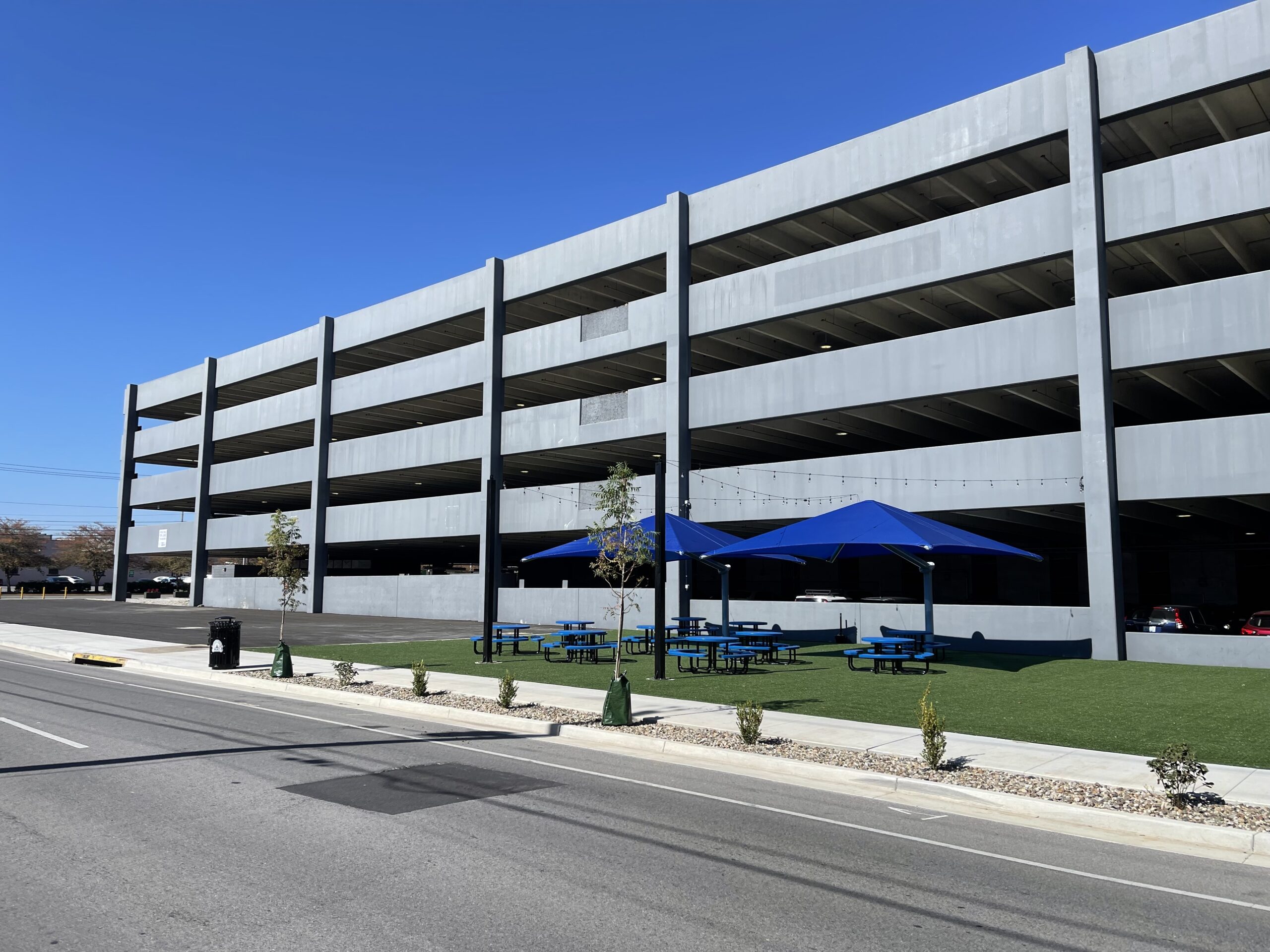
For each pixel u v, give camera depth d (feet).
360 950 16.43
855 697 53.01
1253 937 18.30
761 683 60.08
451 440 135.44
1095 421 77.51
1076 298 79.30
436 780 31.65
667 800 29.40
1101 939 18.02
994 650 81.97
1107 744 38.65
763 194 102.68
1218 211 73.92
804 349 114.62
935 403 98.07
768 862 22.68
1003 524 109.09
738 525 113.19
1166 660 73.20
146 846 22.82
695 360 120.47
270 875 20.70
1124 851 25.00
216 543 177.99
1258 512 101.04
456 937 17.16
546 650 78.28
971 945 17.47
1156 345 76.13
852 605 91.40
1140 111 78.95
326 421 156.04
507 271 131.03
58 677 66.08
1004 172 92.94
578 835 24.67
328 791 29.40
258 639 100.17
